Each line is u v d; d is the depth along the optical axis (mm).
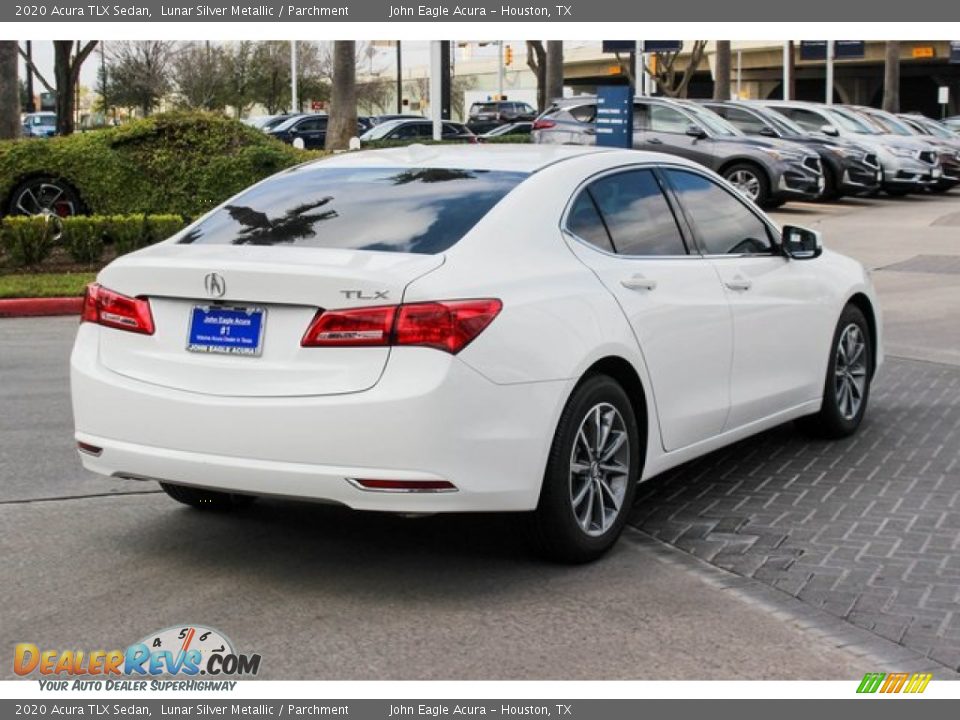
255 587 5156
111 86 61625
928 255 18625
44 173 17156
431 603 4977
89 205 17312
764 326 6582
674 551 5586
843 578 5215
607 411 5430
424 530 5918
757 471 6918
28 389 9172
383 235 5238
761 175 24078
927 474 6840
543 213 5453
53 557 5508
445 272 4902
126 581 5223
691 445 6098
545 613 4863
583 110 25422
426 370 4711
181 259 5117
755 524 5961
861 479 6742
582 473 5363
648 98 25250
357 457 4727
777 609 4887
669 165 6391
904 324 12383
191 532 5875
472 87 94375
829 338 7273
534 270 5211
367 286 4754
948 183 30219
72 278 14695
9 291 13555
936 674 4312
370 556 5543
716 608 4902
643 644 4570
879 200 28609
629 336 5504
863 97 94938
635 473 5629
